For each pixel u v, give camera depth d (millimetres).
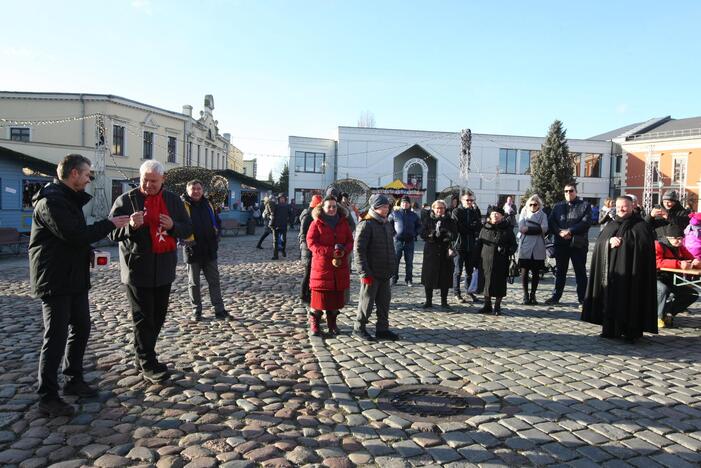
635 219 6383
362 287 6418
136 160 33781
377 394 4543
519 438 3707
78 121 31031
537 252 8633
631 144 48344
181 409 4109
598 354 5816
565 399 4438
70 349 4273
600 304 6574
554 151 42531
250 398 4367
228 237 25203
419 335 6590
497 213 7840
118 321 6961
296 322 7188
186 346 5875
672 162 45062
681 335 6727
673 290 7125
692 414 4145
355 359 5531
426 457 3438
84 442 3543
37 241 3965
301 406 4246
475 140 46750
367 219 6387
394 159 46906
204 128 43062
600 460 3406
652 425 3934
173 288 9773
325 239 6387
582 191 49750
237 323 7047
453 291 9938
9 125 30812
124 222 4191
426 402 4363
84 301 4281
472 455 3461
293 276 11617
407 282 10812
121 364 5148
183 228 4723
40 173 20750
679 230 8375
